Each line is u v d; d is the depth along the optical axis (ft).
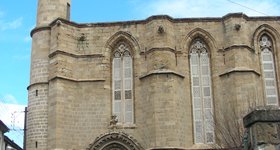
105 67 140.36
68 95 135.03
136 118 134.82
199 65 142.41
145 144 130.52
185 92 136.77
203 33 143.54
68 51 139.44
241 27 139.74
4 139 163.02
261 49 144.25
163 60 134.82
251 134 35.99
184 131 131.54
